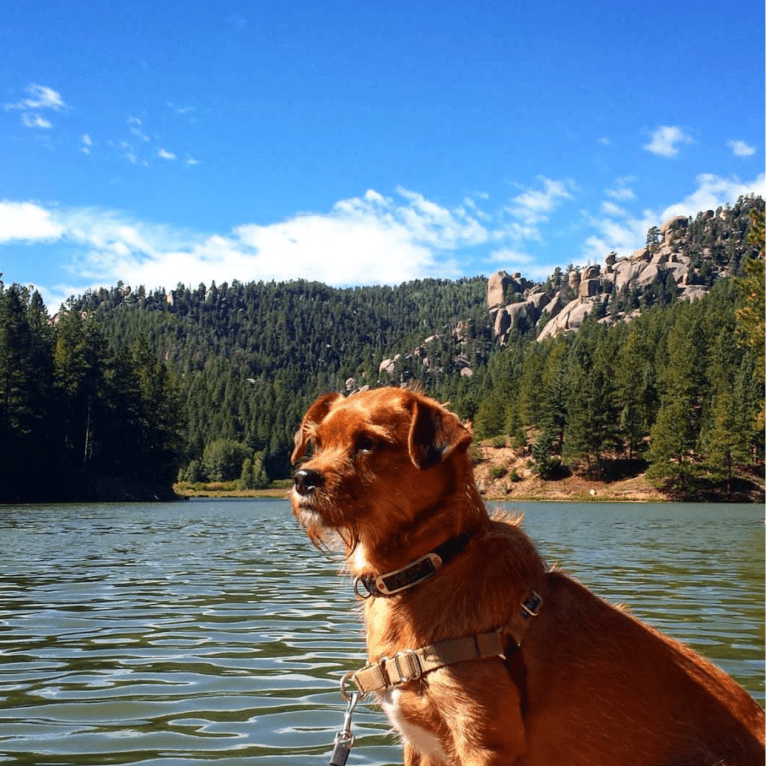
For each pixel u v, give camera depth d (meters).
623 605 0.84
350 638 1.82
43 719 1.21
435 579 0.75
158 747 1.08
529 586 0.75
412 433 0.74
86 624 2.00
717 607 2.25
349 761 1.04
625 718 0.73
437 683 0.73
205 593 2.57
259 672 1.50
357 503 0.76
